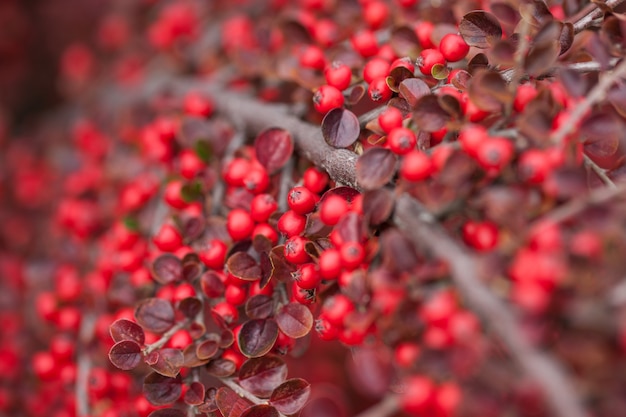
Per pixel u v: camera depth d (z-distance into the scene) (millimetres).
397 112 239
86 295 300
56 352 289
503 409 199
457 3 277
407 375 213
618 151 261
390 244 215
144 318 254
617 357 194
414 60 269
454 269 208
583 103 216
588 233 203
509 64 235
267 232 256
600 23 247
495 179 216
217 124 317
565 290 198
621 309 196
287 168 273
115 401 275
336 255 226
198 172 296
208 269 265
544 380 194
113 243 307
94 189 365
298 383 240
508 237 208
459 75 245
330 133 253
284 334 251
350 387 353
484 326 204
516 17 252
